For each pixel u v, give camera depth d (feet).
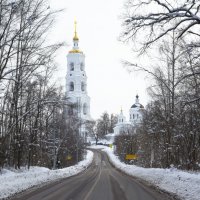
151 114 139.03
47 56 80.69
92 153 456.04
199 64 47.06
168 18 41.37
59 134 188.03
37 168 127.44
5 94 98.53
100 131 615.57
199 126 101.55
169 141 104.32
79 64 480.23
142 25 42.09
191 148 111.75
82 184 81.82
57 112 184.14
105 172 171.63
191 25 41.65
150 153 199.72
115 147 453.99
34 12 70.74
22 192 63.67
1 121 98.43
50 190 66.90
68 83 478.59
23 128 111.96
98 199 51.90
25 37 84.02
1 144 87.20
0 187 60.39
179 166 106.73
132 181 94.79
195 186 56.08
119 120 561.43
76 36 487.61
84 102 469.57
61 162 221.87
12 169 96.32
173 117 95.71
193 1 40.19
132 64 72.38
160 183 77.41
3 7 64.39
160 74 111.04
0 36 69.31
